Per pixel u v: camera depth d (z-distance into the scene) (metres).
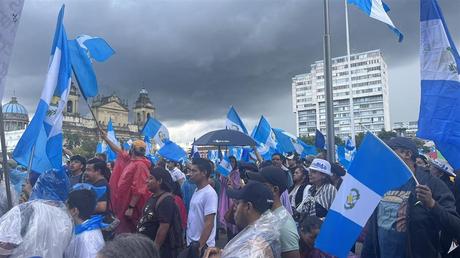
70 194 3.58
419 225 3.85
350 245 3.46
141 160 6.14
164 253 4.81
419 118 4.53
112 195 6.02
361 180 3.55
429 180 3.96
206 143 8.74
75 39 5.43
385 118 77.69
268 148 12.77
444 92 4.45
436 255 3.87
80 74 5.41
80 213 3.52
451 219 3.58
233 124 11.41
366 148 3.59
